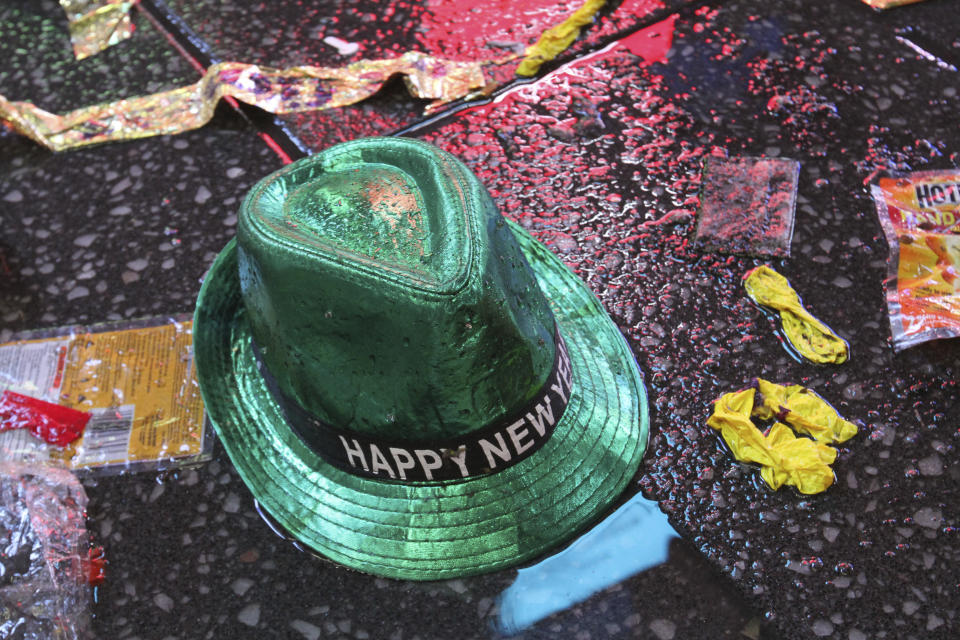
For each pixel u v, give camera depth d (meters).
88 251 0.93
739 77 0.99
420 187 0.73
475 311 0.68
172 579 0.78
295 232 0.70
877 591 0.76
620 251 0.90
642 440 0.79
